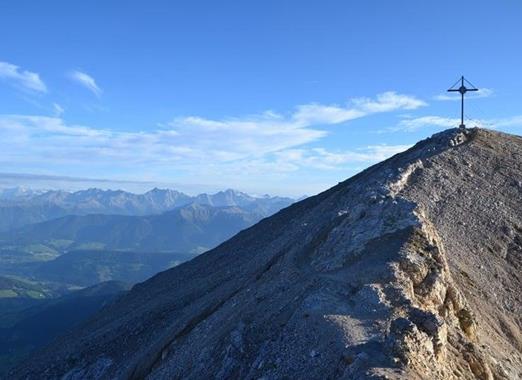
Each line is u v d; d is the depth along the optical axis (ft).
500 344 105.81
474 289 123.75
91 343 200.23
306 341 81.25
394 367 65.72
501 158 191.52
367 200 126.72
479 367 81.10
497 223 154.51
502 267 137.49
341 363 71.31
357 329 77.36
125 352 181.47
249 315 106.22
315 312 86.53
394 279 91.61
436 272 96.58
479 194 167.43
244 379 85.40
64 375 186.91
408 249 99.91
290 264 124.36
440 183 170.30
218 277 203.62
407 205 114.73
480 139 204.44
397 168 180.04
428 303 90.68
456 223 151.23
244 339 96.37
